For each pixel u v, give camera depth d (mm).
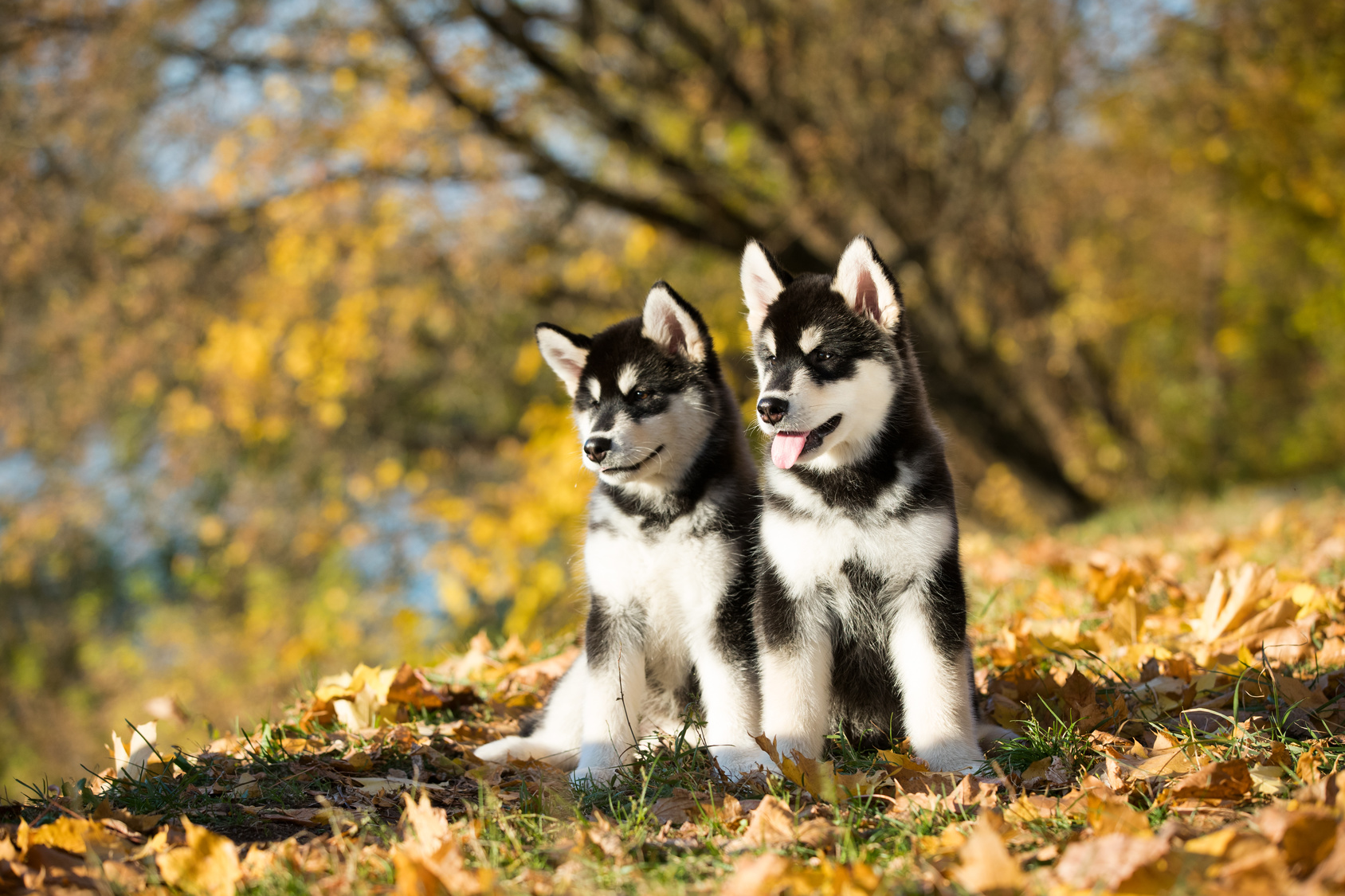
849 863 2654
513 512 12430
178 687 16953
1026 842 2820
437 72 12438
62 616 19453
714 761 3799
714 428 4289
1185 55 16188
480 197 13312
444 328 14578
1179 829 2660
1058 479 18469
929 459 3859
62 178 12344
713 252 15188
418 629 12250
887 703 3982
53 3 11922
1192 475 23500
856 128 13891
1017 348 19609
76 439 15133
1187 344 25609
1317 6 15758
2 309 13250
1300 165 18062
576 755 4285
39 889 2742
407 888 2602
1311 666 4289
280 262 12477
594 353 4520
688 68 14070
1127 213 19438
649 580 4086
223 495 17125
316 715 4750
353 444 16281
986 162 14891
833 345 3877
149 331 13273
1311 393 26969
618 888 2689
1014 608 6223
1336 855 2342
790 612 3795
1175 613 5441
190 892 2750
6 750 18656
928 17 14156
